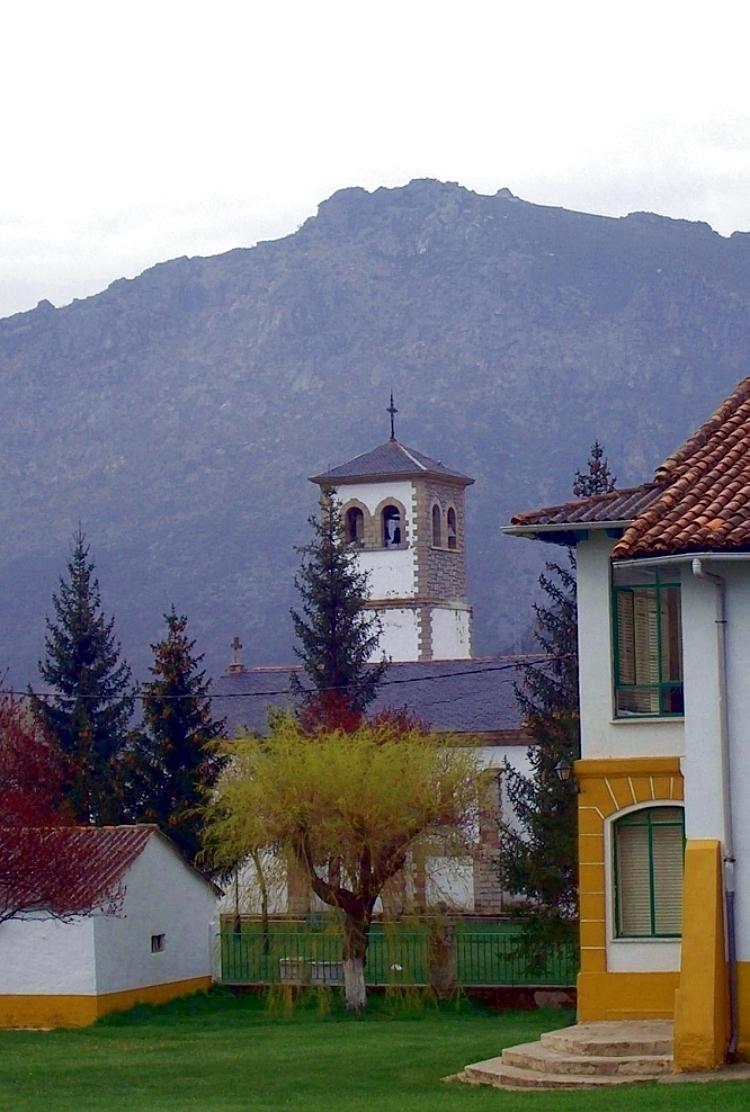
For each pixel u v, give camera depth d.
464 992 59.56
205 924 65.88
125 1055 48.97
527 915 62.38
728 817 37.00
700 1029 35.75
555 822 63.03
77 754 85.75
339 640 92.38
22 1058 48.53
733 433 42.47
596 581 43.41
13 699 67.31
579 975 42.94
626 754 42.97
